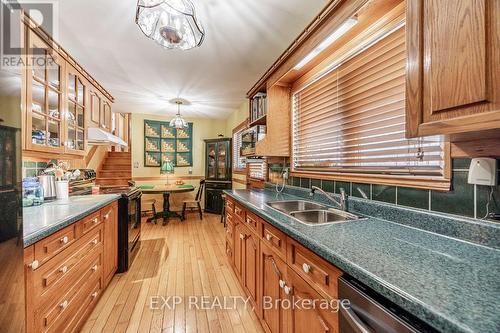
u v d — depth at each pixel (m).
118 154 5.19
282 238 1.22
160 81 3.07
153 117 5.30
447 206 1.03
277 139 2.33
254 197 2.17
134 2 1.57
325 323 0.86
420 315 0.51
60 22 1.79
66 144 1.91
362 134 1.54
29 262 1.03
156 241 3.43
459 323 0.45
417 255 0.78
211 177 5.39
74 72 2.07
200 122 5.71
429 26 0.74
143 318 1.69
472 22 0.63
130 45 2.15
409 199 1.21
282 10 1.67
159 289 2.09
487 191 0.89
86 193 2.49
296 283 1.08
